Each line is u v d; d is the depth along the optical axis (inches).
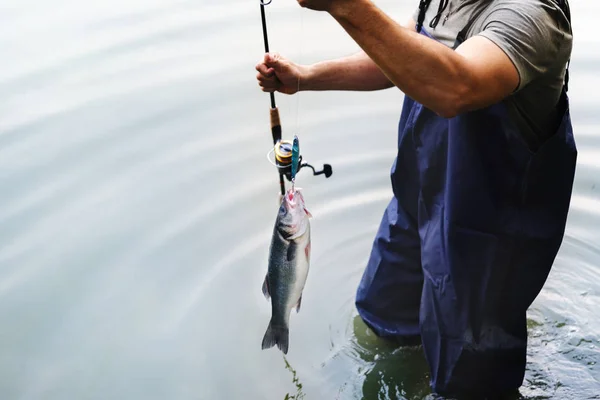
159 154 112.2
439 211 73.5
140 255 97.7
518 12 60.8
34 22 145.0
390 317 86.4
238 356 85.0
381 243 84.3
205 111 119.3
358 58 79.0
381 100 121.5
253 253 98.0
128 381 82.5
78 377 83.3
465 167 68.7
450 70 58.4
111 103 121.3
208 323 89.0
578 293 92.2
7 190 106.5
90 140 114.3
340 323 89.6
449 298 73.6
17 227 101.6
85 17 146.2
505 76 60.2
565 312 89.7
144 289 93.5
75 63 130.9
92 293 93.2
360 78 79.0
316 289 94.1
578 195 104.7
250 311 90.4
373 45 57.9
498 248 71.0
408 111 76.2
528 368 82.7
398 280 84.0
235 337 87.4
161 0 152.5
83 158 111.7
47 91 124.0
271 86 77.0
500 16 61.4
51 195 106.1
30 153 112.7
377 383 82.2
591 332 86.9
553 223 70.7
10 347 86.9
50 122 117.8
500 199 69.5
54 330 88.7
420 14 71.9
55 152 112.5
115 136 115.1
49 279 95.0
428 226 75.2
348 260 98.0
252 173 109.3
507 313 73.8
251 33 136.3
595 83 119.2
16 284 94.3
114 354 85.8
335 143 113.6
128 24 142.6
